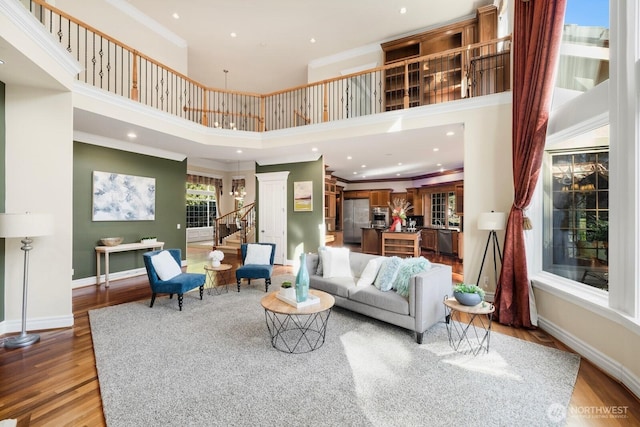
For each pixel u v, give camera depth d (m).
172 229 6.80
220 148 6.20
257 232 7.66
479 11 5.47
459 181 8.95
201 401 1.95
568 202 3.19
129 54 5.25
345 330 3.16
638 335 2.03
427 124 4.60
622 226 2.21
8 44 2.36
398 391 2.07
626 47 2.13
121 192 5.70
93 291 4.75
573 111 2.85
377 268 3.64
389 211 11.55
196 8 5.61
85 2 5.12
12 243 3.10
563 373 2.31
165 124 5.01
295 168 7.15
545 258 3.48
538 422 1.76
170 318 3.52
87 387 2.13
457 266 7.13
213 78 8.47
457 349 2.72
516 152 3.48
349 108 7.23
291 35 6.47
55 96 3.22
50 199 3.19
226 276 5.91
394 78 6.78
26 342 2.80
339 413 1.84
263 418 1.79
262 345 2.79
